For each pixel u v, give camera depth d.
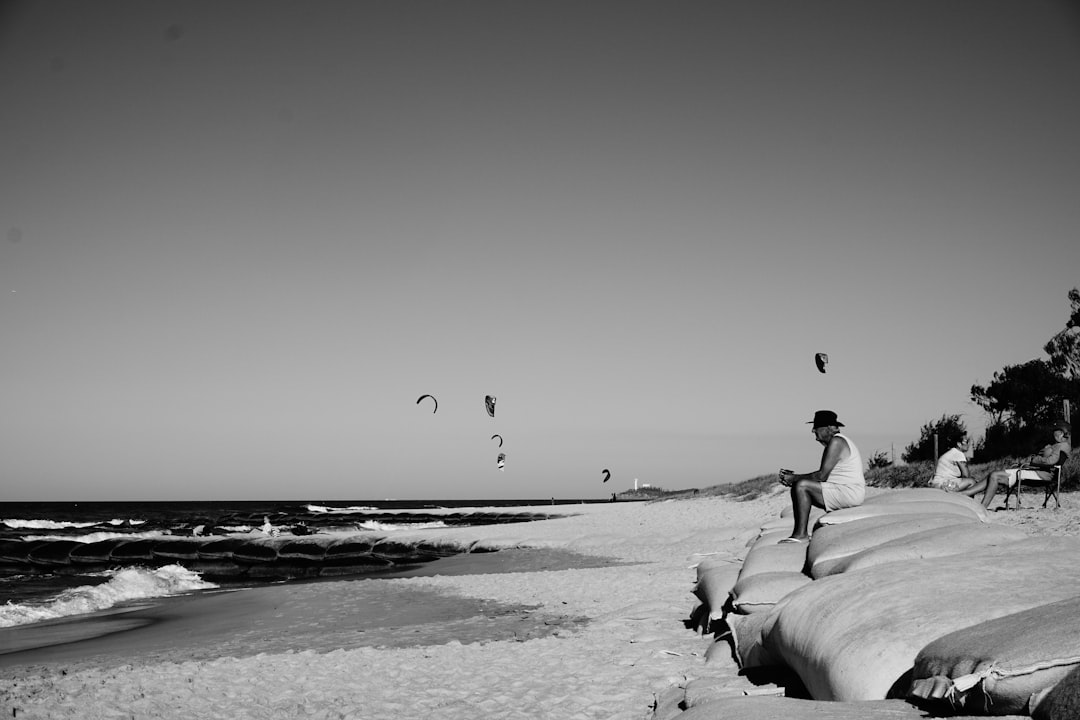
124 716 6.16
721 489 34.28
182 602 15.80
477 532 29.84
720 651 6.75
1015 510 11.88
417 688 6.77
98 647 11.02
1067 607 3.20
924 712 3.15
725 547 18.23
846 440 8.49
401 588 15.79
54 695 6.89
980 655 3.05
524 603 12.77
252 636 11.24
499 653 8.06
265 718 6.03
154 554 29.22
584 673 6.83
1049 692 2.68
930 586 4.35
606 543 23.88
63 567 28.31
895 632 3.92
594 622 10.00
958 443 13.33
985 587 4.18
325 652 9.32
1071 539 5.23
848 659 3.97
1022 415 25.17
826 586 5.05
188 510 104.88
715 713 3.51
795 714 3.26
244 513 75.12
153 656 9.93
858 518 7.49
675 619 9.24
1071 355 26.36
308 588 16.62
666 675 6.49
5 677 8.62
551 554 23.03
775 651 5.31
